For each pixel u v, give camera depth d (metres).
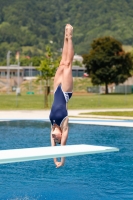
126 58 157.12
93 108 61.81
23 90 189.62
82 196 16.12
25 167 21.41
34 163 22.42
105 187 17.36
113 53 155.50
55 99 16.69
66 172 20.17
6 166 21.69
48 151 15.48
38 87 192.75
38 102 79.12
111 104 74.75
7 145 28.06
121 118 44.97
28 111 55.72
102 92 166.50
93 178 18.91
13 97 109.25
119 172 20.02
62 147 16.30
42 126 39.12
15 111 55.72
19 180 18.67
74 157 23.88
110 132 34.31
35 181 18.47
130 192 16.58
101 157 23.81
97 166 21.42
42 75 60.25
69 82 16.61
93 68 157.00
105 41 158.38
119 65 154.62
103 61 153.50
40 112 54.06
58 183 18.11
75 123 40.12
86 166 21.45
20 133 34.31
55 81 16.98
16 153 15.12
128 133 33.69
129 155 24.36
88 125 38.97
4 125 39.84
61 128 16.58
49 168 21.12
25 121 42.97
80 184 17.92
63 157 16.47
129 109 59.06
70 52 17.00
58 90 16.67
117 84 159.25
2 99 95.19
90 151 15.66
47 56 60.09
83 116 46.97
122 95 125.06
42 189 17.16
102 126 38.16
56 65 59.62
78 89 182.00
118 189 17.05
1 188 17.33
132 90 158.50
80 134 33.28
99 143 28.70
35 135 33.06
